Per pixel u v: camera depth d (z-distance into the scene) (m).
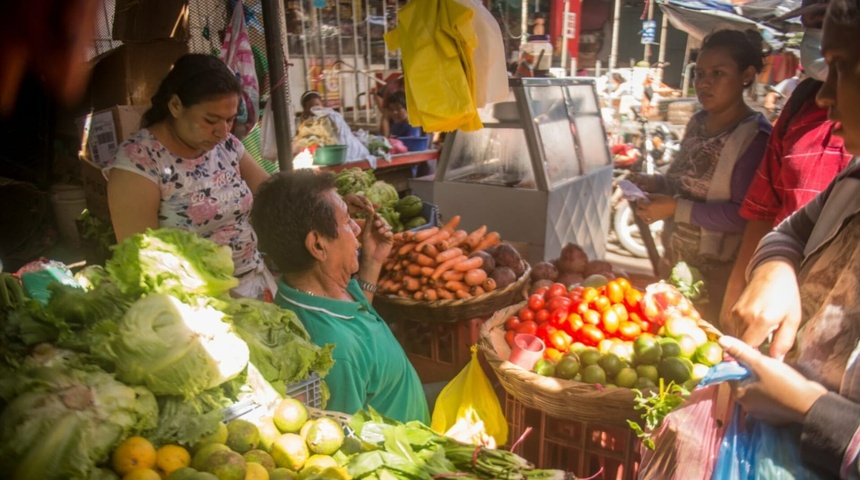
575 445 2.43
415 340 3.42
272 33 3.35
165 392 1.38
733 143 3.18
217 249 1.67
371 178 4.46
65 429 1.22
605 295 2.84
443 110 2.65
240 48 3.63
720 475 1.36
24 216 5.40
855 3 1.07
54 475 1.20
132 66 3.99
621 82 8.73
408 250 3.25
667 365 2.38
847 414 1.13
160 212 2.46
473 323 3.19
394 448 1.53
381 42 9.29
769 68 7.76
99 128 3.83
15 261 5.33
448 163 4.88
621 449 2.34
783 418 1.24
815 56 2.41
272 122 4.04
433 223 4.18
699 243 3.33
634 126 8.05
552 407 2.33
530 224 4.52
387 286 3.25
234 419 1.49
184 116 2.32
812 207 1.51
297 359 1.69
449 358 3.34
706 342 2.53
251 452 1.44
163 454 1.31
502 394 3.11
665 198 3.38
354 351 1.96
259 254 2.93
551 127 4.81
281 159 3.55
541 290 3.10
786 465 1.25
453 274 3.14
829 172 2.38
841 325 1.22
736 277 2.85
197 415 1.40
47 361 1.34
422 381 3.44
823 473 1.22
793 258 1.48
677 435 1.51
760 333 1.35
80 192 5.57
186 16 4.03
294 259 1.99
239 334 1.58
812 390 1.19
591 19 11.73
